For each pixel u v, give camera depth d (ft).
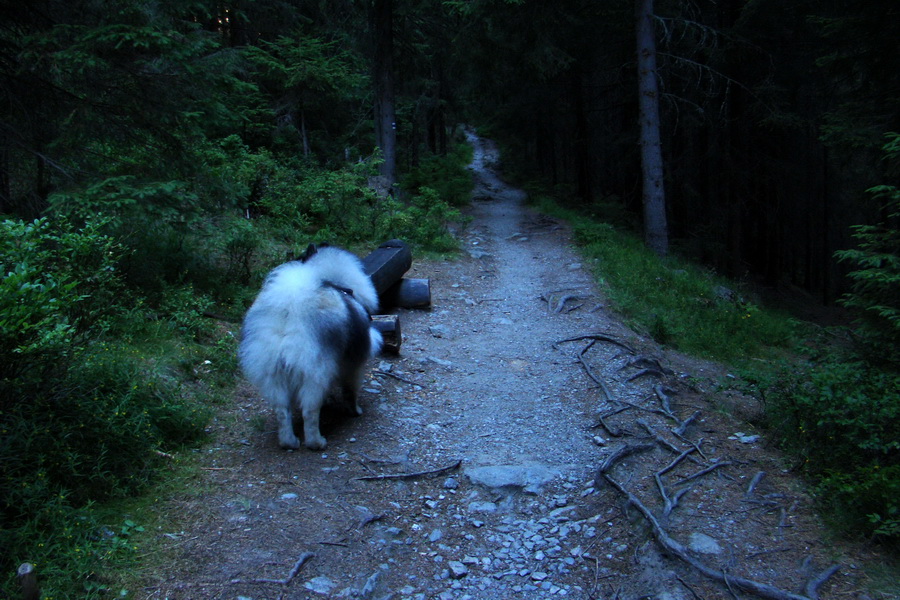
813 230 98.37
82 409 13.47
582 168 86.33
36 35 20.70
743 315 37.58
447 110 103.14
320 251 18.52
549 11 54.60
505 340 29.25
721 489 15.21
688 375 25.89
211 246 28.12
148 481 13.82
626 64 63.41
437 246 46.98
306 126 65.31
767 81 57.26
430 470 16.56
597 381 23.29
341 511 14.21
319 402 16.39
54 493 11.85
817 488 14.48
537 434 19.30
